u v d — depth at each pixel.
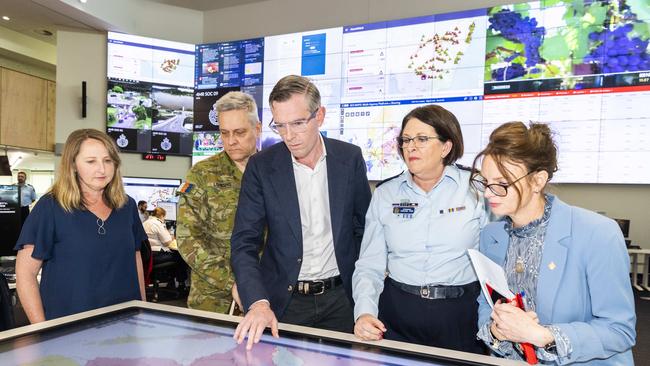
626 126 3.89
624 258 0.99
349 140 4.97
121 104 5.57
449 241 1.36
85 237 1.49
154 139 5.71
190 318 1.14
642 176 3.85
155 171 5.83
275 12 5.66
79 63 5.68
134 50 5.61
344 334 1.04
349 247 1.57
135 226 1.72
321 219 1.57
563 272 1.04
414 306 1.36
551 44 4.12
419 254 1.38
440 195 1.40
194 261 1.60
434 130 1.29
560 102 4.10
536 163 0.97
